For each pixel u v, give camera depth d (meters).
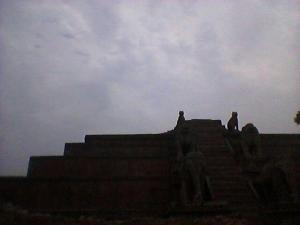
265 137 25.11
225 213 16.03
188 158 18.17
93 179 20.95
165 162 22.45
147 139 24.95
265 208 16.45
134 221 15.86
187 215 16.30
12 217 14.12
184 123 21.44
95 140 24.81
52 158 22.20
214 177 19.91
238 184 19.38
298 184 21.67
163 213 18.70
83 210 19.38
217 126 26.22
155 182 21.22
